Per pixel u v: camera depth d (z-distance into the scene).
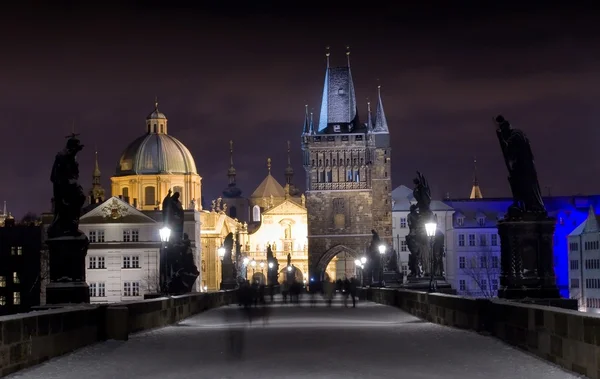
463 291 191.38
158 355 31.19
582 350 24.30
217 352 32.09
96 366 28.17
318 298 112.31
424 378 24.55
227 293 90.56
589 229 166.88
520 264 40.94
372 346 33.16
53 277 39.38
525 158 41.25
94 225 180.62
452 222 192.62
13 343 26.45
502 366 26.84
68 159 39.88
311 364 27.70
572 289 173.00
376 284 105.75
